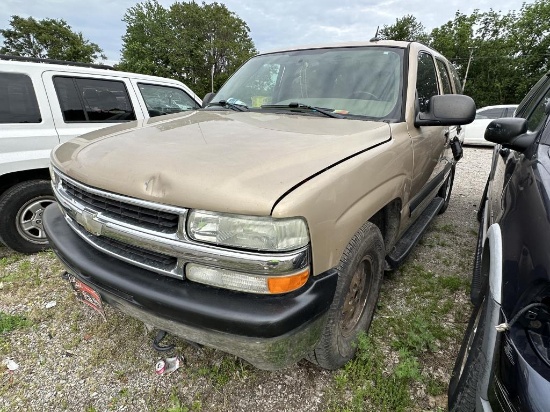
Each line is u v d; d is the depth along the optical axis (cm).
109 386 188
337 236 143
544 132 165
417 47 264
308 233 128
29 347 215
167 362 199
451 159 407
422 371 195
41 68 349
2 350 212
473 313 173
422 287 275
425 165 263
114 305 164
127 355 208
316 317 137
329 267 142
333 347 172
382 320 235
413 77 237
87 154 169
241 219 121
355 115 223
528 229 121
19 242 328
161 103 466
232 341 129
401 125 216
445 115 218
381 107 225
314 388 185
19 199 324
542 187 129
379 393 179
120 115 412
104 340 220
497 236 144
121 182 141
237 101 268
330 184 138
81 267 161
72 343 218
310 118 215
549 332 104
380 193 180
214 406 175
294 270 125
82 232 172
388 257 239
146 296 138
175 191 128
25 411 174
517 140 174
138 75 441
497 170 272
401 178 208
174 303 132
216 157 142
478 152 1014
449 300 260
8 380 191
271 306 126
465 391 138
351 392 183
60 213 207
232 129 186
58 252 181
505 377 108
